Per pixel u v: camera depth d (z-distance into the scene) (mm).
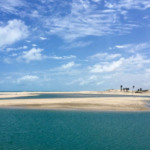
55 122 36125
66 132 28953
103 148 21812
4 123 35531
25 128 31422
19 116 43094
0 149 21328
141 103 70688
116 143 23766
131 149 21406
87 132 28922
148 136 26906
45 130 30062
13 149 21297
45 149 21406
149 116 43844
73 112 49219
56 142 23734
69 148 21797
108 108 56406
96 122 36438
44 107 58250
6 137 26125
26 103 67812
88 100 79875
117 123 36062
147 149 21625
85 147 22141
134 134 27797
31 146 22406
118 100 81500
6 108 56500
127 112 49750
